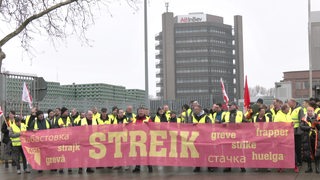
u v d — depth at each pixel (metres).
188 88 120.12
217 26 121.56
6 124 16.89
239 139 13.86
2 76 19.30
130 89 38.38
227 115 14.66
